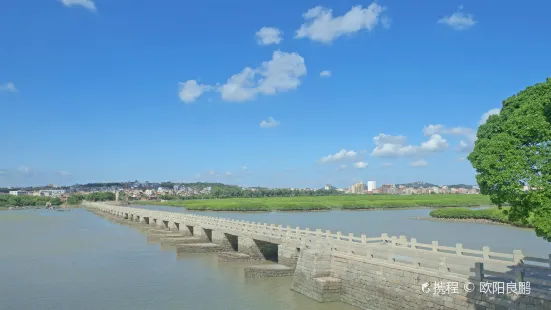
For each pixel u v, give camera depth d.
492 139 25.52
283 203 187.25
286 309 36.84
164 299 41.31
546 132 23.14
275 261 58.62
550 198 23.12
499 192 25.02
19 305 40.19
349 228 99.50
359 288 36.59
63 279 50.16
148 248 73.75
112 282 48.44
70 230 106.31
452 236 82.38
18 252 69.81
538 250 61.69
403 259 34.69
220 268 55.25
